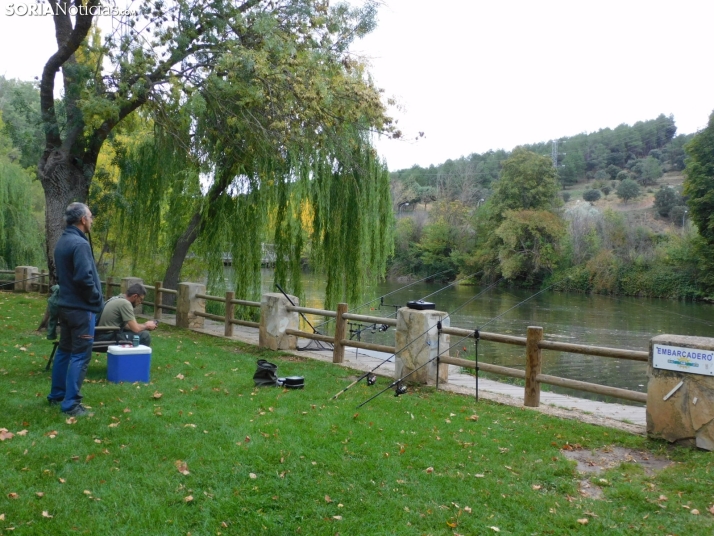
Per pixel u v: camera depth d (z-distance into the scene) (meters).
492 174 91.75
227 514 3.88
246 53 11.04
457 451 5.23
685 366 5.49
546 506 4.19
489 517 4.00
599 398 12.84
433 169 95.06
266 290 18.84
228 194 14.97
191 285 12.86
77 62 11.71
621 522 3.99
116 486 4.15
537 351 7.03
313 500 4.14
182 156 14.62
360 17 12.96
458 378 9.24
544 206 40.69
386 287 38.69
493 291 35.62
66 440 4.92
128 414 5.73
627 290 32.19
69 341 5.82
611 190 94.25
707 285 29.80
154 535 3.58
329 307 15.38
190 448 4.90
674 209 57.97
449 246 40.44
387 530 3.77
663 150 117.62
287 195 14.30
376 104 12.75
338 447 5.11
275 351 10.30
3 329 11.05
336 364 9.34
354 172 15.17
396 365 8.35
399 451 5.13
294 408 6.33
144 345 7.68
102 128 11.32
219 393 6.88
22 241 22.12
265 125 12.73
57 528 3.58
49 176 10.95
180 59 11.49
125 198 16.00
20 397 6.19
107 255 24.14
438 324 8.00
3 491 3.97
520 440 5.65
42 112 10.98
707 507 4.22
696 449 5.40
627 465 5.03
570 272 30.91
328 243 15.38
